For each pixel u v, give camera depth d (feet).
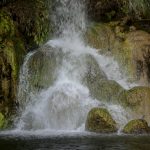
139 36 75.05
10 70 64.54
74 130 57.67
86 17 84.48
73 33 80.53
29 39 74.69
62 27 80.43
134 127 54.24
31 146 43.57
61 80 66.74
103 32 77.87
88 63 67.67
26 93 64.59
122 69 72.49
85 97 62.95
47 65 66.64
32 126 59.31
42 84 65.10
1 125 59.82
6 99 62.95
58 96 61.41
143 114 59.93
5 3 75.36
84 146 43.62
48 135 52.16
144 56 72.28
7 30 69.87
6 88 63.21
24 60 68.69
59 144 44.86
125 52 73.51
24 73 66.28
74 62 68.13
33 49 73.77
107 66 73.00
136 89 61.41
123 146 43.65
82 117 59.57
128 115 60.08
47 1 79.77
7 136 51.37
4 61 64.44
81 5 84.48
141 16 88.43
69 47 74.49
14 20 74.18
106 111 56.24
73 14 82.79
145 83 70.85
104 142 46.21
